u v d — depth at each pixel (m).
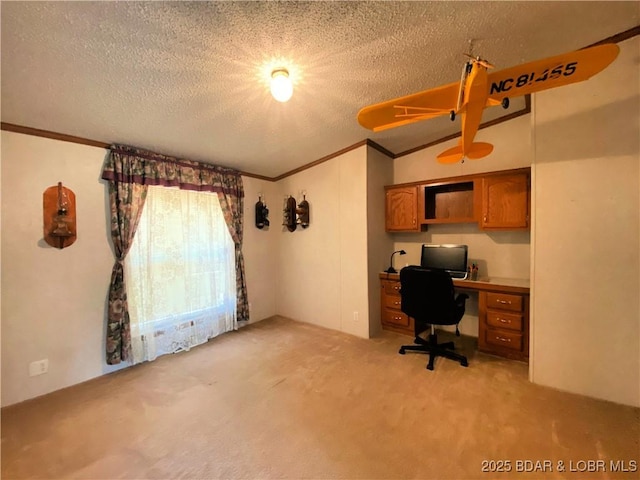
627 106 1.87
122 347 2.53
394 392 2.15
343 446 1.61
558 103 2.08
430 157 3.50
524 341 2.59
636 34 1.79
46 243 2.20
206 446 1.63
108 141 2.49
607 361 1.98
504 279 2.98
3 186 2.02
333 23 1.50
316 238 3.77
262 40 1.57
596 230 1.99
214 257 3.35
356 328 3.39
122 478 1.42
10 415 1.92
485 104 1.40
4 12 1.24
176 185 2.96
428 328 3.55
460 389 2.18
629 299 1.90
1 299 2.02
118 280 2.53
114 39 1.45
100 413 1.94
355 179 3.33
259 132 2.74
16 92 1.76
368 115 1.72
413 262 3.72
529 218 2.66
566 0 1.47
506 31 1.67
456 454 1.54
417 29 1.60
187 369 2.56
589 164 1.99
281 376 2.42
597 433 1.67
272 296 4.23
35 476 1.43
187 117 2.30
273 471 1.46
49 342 2.21
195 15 1.35
